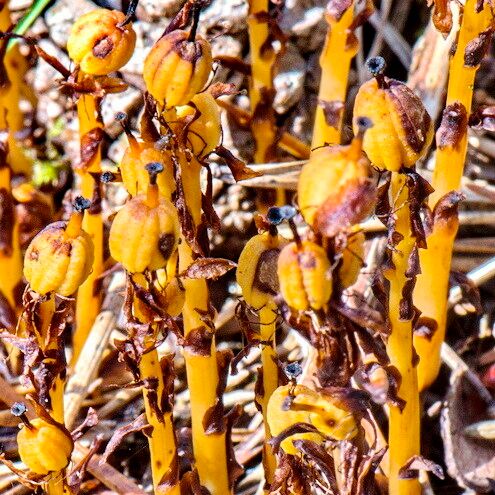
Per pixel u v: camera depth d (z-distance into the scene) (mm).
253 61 359
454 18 376
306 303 281
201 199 304
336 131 343
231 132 377
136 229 286
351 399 292
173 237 288
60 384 308
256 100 364
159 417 311
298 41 380
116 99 379
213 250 385
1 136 346
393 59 425
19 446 302
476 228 395
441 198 327
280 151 385
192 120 295
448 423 357
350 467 298
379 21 408
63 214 386
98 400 366
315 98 384
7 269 352
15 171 385
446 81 385
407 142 291
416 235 301
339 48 336
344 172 276
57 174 396
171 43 287
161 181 296
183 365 369
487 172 406
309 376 355
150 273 295
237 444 364
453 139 323
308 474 307
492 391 369
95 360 364
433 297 337
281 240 302
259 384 319
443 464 358
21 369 365
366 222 375
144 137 296
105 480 349
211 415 315
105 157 386
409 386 316
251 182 373
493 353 373
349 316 283
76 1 386
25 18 376
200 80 289
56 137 395
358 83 395
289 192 380
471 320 378
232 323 378
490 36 316
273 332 311
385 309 311
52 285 295
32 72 395
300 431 295
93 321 366
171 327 298
